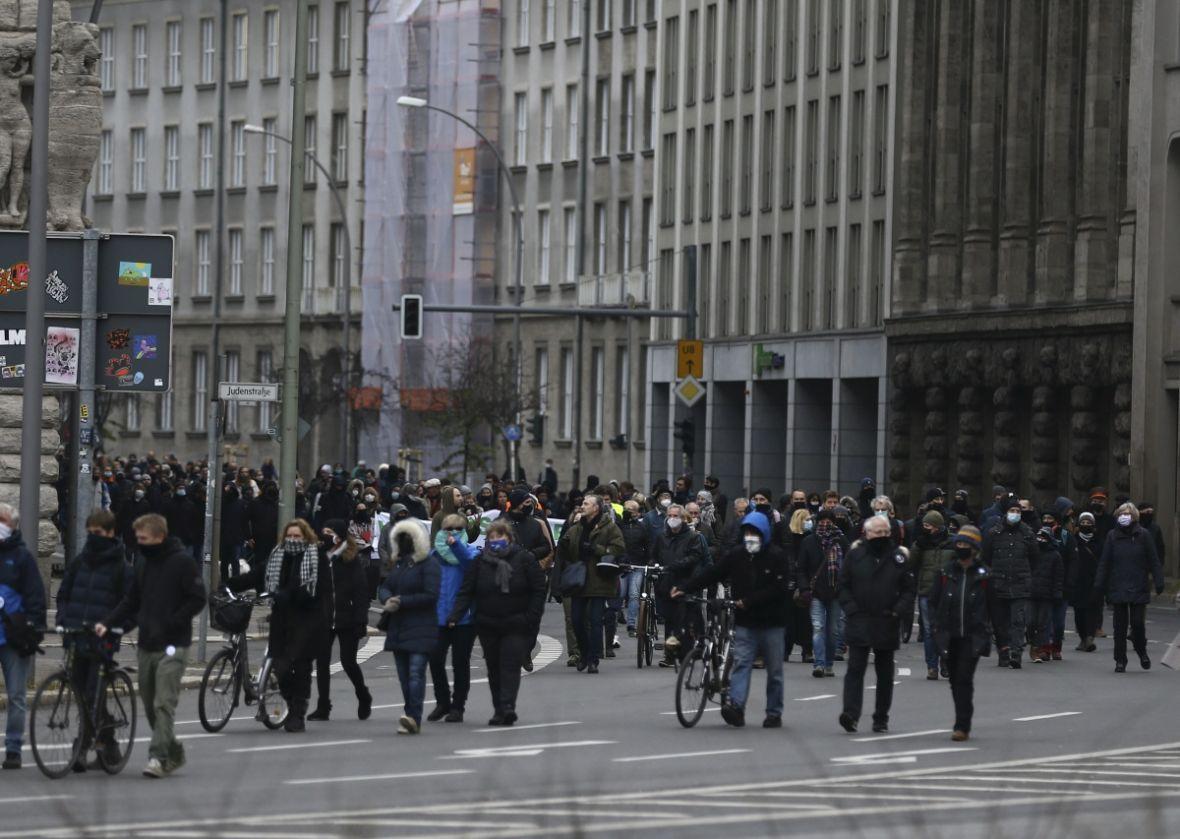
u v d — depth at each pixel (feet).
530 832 122.52
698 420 633.20
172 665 153.17
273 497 368.27
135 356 214.07
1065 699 221.87
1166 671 260.62
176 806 135.33
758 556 190.49
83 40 251.39
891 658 189.26
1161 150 444.14
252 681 189.26
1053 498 471.21
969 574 182.70
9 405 248.73
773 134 597.11
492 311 432.66
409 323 432.25
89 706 153.28
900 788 147.54
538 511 274.36
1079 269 466.70
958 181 515.50
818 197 571.28
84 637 154.30
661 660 255.70
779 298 589.73
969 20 515.09
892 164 534.78
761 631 191.01
